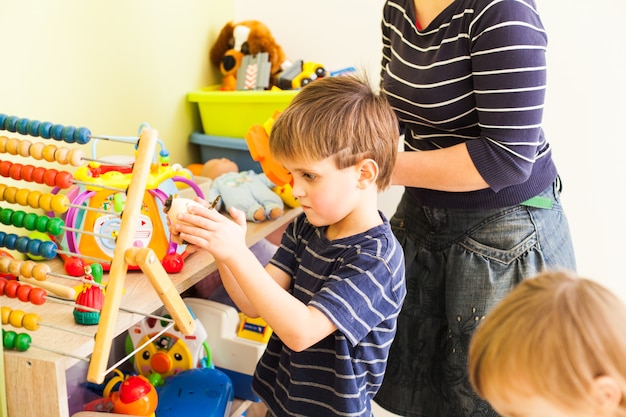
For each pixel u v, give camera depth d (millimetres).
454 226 1265
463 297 1255
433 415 1408
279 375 1130
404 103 1219
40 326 970
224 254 887
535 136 1085
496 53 1044
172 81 1656
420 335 1373
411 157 1147
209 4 1797
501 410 730
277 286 925
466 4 1073
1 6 1140
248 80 1717
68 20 1291
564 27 1712
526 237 1213
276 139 1015
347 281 965
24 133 976
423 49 1155
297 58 1929
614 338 640
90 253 1143
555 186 1267
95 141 1171
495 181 1114
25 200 947
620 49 1683
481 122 1103
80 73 1338
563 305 668
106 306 828
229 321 1407
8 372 905
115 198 1115
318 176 991
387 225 1061
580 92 1740
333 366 1043
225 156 1724
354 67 1851
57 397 895
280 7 1904
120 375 1333
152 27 1550
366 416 1091
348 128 977
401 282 1031
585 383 632
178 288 1101
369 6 1820
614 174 1765
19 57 1188
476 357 717
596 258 1839
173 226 896
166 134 1656
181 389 1298
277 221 1441
